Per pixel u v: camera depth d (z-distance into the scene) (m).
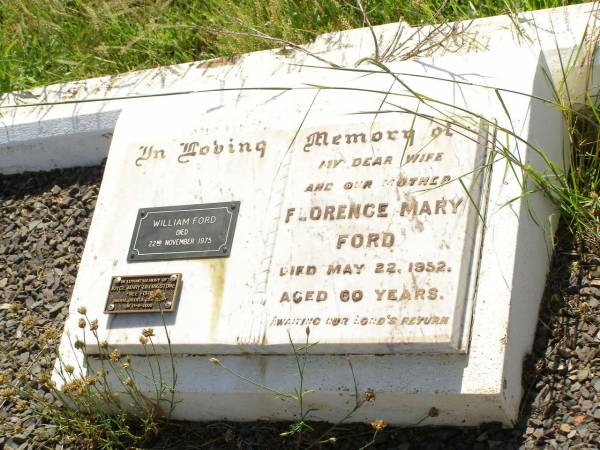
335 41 2.03
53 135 2.13
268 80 1.90
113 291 1.76
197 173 1.81
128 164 1.87
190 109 1.91
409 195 1.65
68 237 2.05
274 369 1.64
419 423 1.61
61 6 2.32
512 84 1.72
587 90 1.78
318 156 1.73
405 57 1.92
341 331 1.59
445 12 2.10
